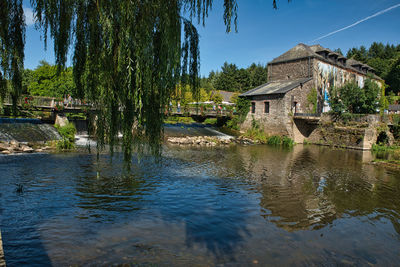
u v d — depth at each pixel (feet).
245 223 20.77
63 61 10.01
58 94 92.48
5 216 19.69
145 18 9.70
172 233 18.22
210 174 38.29
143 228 18.79
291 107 93.15
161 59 10.12
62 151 49.83
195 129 100.68
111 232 17.89
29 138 54.49
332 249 17.17
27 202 22.84
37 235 16.92
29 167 35.94
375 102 93.61
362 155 67.41
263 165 47.98
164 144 72.43
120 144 11.16
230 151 66.18
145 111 10.90
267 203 26.11
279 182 35.22
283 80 110.63
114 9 9.29
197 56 12.32
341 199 28.66
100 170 36.19
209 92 213.66
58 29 9.76
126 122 10.69
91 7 9.61
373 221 22.68
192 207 23.75
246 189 30.89
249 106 106.01
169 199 25.70
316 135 94.68
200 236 17.98
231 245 16.90
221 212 22.89
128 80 9.90
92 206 22.76
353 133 82.74
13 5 9.89
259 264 14.75
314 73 100.68
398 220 23.17
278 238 18.38
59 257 14.37
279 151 70.54
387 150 78.18
